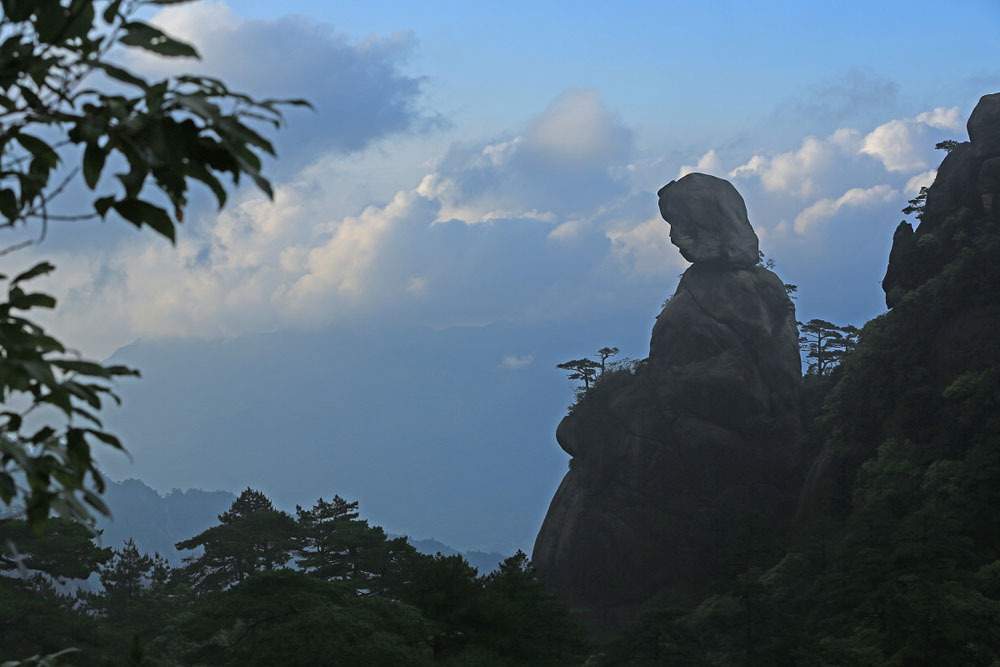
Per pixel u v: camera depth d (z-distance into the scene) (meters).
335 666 36.84
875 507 77.12
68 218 3.31
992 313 96.00
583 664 58.94
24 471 3.43
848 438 106.25
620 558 117.31
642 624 57.59
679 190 130.12
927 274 108.44
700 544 113.56
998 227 103.44
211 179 3.33
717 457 120.88
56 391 3.32
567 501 126.81
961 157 111.38
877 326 108.62
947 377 96.50
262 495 89.69
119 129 3.21
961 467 83.44
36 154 3.60
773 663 57.69
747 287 126.69
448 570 46.78
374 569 59.50
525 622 47.59
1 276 3.53
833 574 61.78
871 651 56.34
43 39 3.18
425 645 45.91
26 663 4.47
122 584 69.81
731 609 62.09
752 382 123.00
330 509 77.81
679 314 127.88
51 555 51.44
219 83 3.15
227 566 75.62
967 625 53.44
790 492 118.50
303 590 42.28
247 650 40.25
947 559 59.62
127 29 3.13
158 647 55.72
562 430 129.75
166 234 3.38
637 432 124.31
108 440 3.53
